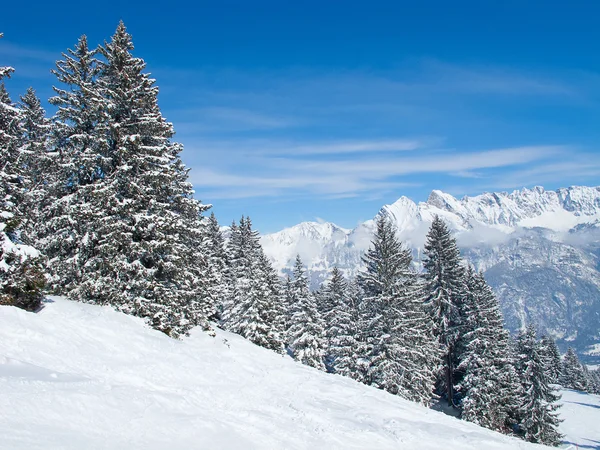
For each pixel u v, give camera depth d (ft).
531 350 125.59
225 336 89.76
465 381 115.55
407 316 116.06
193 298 86.53
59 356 41.27
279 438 37.11
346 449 39.34
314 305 154.51
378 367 109.09
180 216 76.74
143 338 58.34
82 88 66.08
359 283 124.67
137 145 67.77
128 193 68.03
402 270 115.85
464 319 125.59
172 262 72.02
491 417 110.01
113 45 71.05
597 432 154.71
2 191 55.31
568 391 242.99
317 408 51.26
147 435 28.84
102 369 42.78
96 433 26.58
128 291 68.13
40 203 68.85
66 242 64.95
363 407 55.26
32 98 91.30
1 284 49.26
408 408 59.00
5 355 35.86
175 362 54.70
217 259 150.82
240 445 32.48
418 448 44.01
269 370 66.90
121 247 67.51
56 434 24.53
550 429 121.80
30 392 28.14
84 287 64.08
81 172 66.90
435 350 121.49
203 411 37.81
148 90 71.61
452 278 129.39
